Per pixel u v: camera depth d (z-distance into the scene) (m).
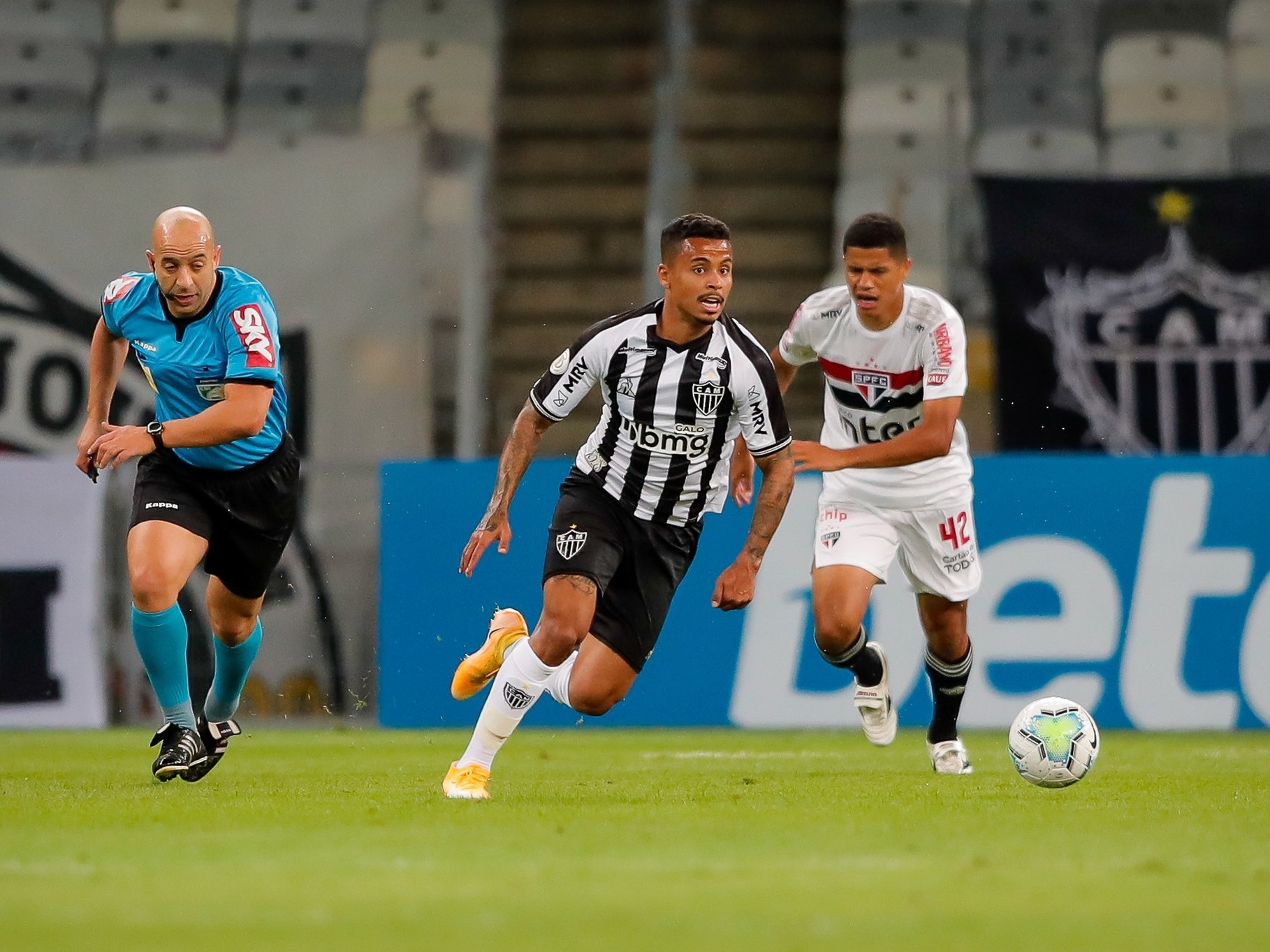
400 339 45.38
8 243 44.81
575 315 51.47
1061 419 44.47
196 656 35.16
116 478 35.38
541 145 54.19
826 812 16.53
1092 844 13.62
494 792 19.31
